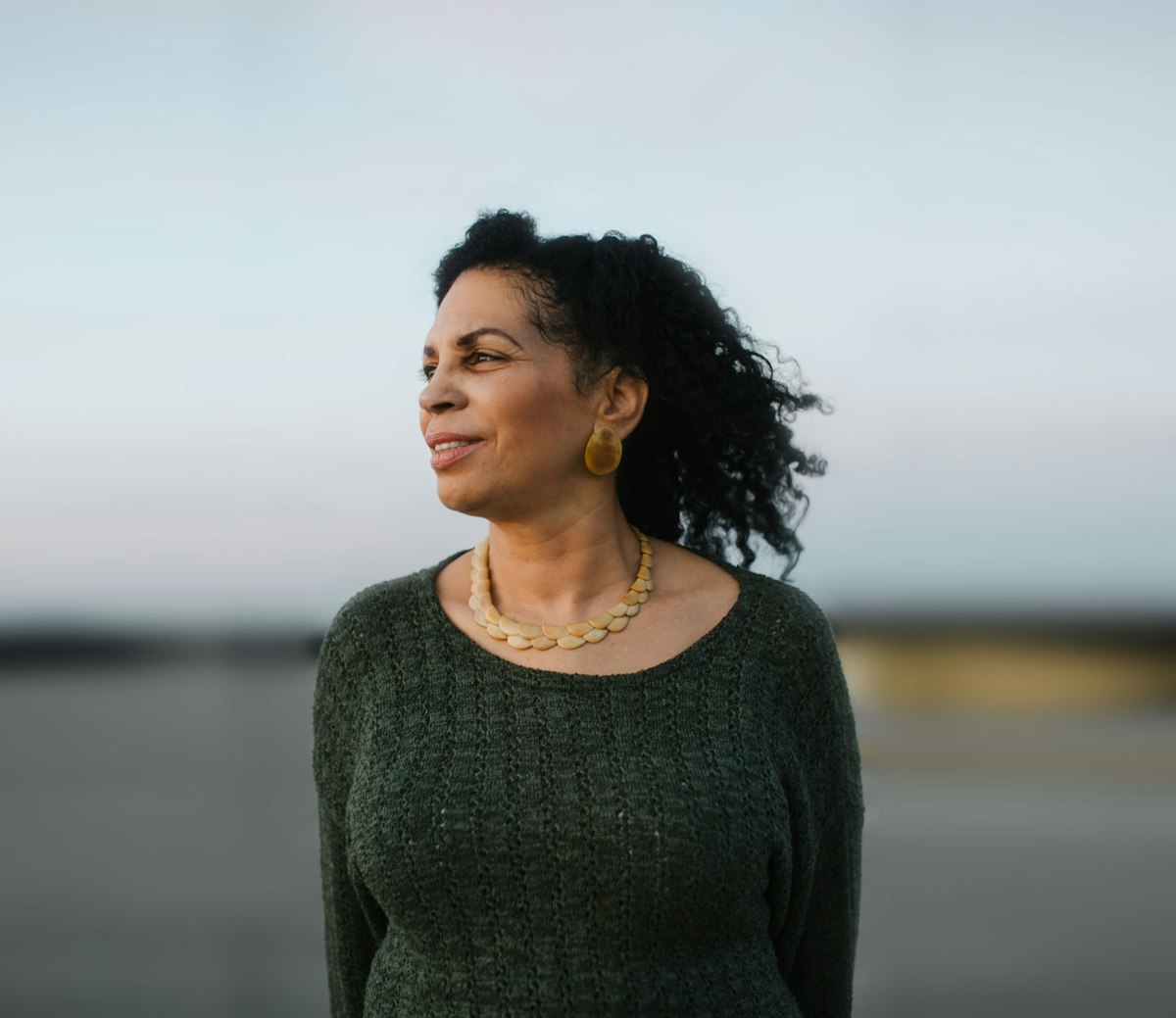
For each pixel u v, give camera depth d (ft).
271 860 20.84
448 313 5.32
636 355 5.63
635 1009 4.82
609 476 5.61
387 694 5.35
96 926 17.25
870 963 15.46
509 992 4.86
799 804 5.40
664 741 5.08
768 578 5.79
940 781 27.63
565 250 5.46
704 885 4.84
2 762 31.37
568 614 5.46
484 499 5.19
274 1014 13.89
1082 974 15.02
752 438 6.29
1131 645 61.77
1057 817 24.06
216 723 39.01
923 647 58.90
